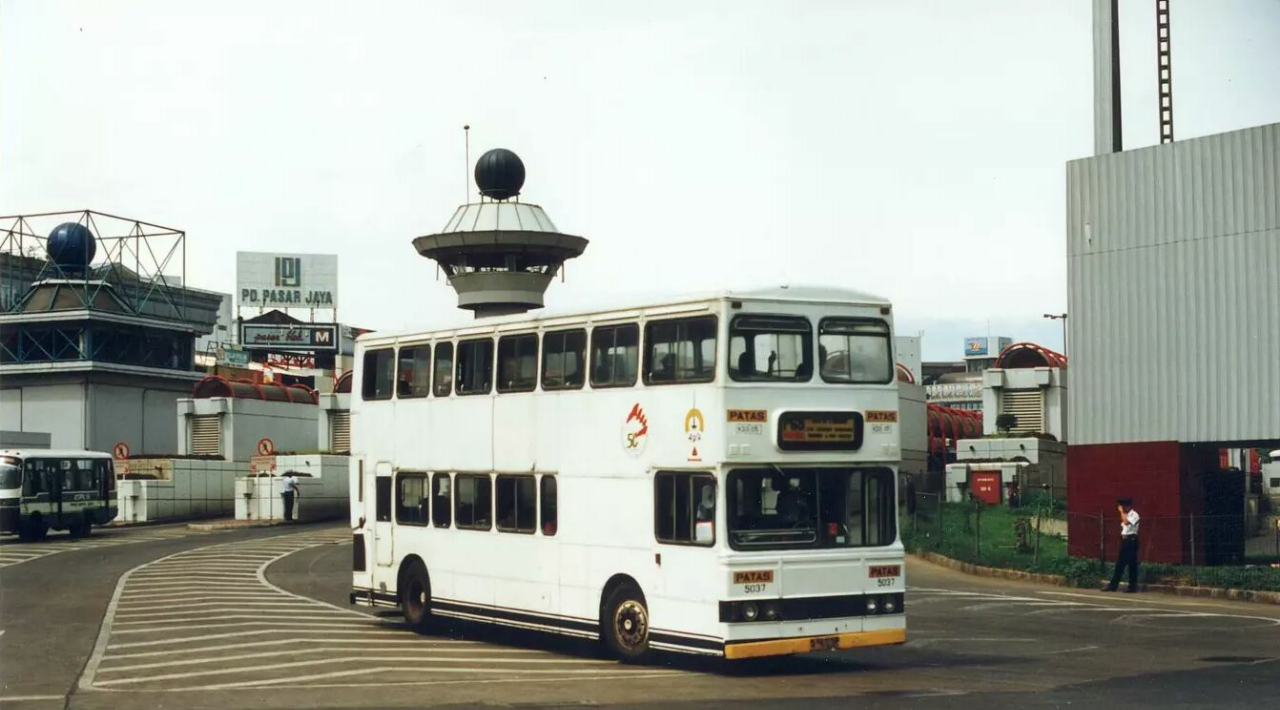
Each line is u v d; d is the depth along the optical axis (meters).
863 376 17.83
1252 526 41.59
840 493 17.52
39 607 25.69
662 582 17.52
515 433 20.36
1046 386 57.66
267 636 21.36
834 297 17.70
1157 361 32.22
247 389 68.69
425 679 16.67
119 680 16.50
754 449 16.86
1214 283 31.34
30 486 46.28
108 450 67.06
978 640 21.05
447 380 21.94
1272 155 30.52
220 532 51.84
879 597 17.58
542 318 19.98
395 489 22.98
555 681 16.52
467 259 53.19
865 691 15.53
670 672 17.52
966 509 46.56
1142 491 32.31
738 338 16.97
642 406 18.02
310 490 57.12
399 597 22.86
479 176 53.56
